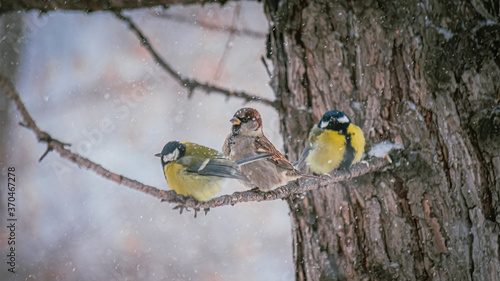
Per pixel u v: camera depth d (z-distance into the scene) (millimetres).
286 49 10852
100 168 7789
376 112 10203
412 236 9844
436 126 9867
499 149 9641
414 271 9789
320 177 9797
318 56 10562
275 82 11109
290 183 9758
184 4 11477
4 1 10672
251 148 11711
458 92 9852
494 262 9492
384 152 10008
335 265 10164
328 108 10523
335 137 10297
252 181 11523
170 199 8688
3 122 24078
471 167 9703
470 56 9859
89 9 10977
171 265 21422
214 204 9445
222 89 11102
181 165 10016
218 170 10047
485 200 9641
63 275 21188
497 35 9828
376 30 10242
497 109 9711
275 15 10969
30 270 21062
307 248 10469
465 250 9633
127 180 8039
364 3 10312
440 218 9750
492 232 9555
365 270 10000
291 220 10883
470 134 9758
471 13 9961
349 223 10156
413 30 10078
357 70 10367
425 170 9844
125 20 11109
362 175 10094
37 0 10750
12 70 24750
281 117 11062
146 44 11180
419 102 9961
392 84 10148
